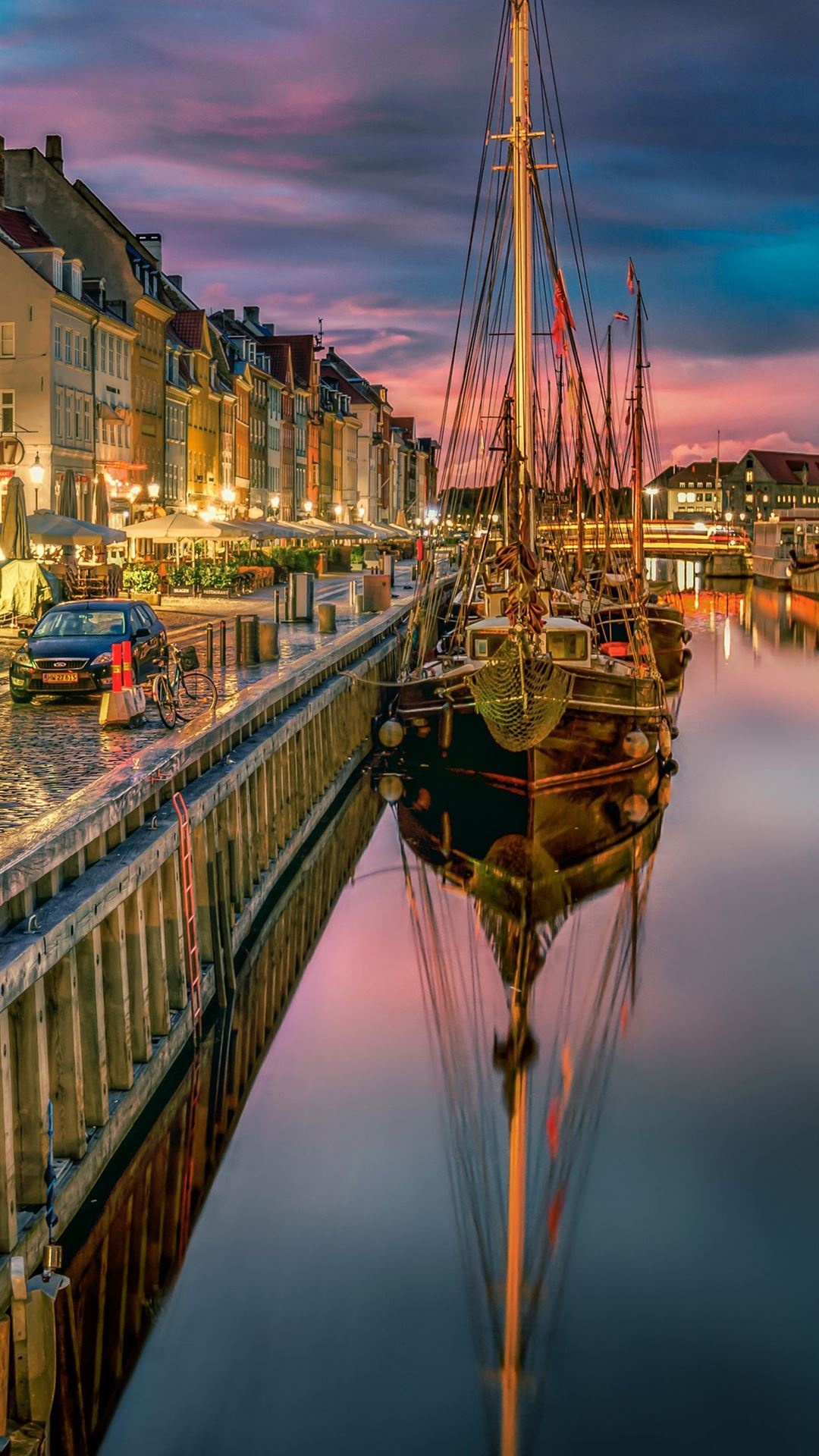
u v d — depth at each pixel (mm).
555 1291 10320
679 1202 11852
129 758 17047
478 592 40156
